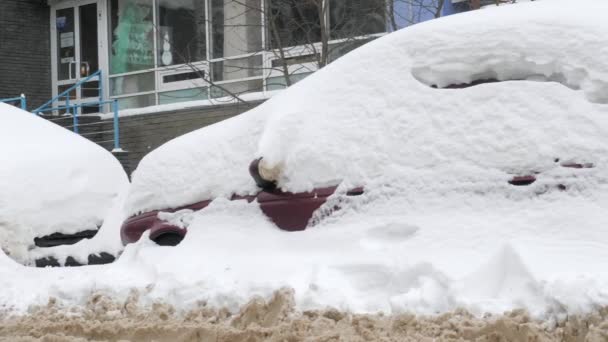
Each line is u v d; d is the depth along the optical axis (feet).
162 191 21.95
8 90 78.02
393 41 19.15
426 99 18.10
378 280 16.96
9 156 32.12
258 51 57.57
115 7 76.02
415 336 15.24
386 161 18.13
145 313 19.33
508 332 14.33
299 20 58.39
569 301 14.11
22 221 31.04
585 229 15.61
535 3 18.83
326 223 18.58
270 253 18.75
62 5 79.41
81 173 32.99
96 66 77.30
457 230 16.69
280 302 17.08
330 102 19.34
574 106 16.69
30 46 79.30
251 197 20.12
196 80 69.56
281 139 19.31
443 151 17.53
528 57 17.43
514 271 15.34
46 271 24.06
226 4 67.26
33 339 20.66
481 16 18.51
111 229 32.53
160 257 20.68
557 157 16.47
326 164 18.78
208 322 18.04
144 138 69.15
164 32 72.08
